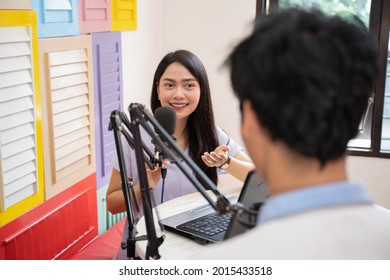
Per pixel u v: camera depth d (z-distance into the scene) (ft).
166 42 9.84
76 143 6.52
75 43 6.34
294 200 1.57
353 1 9.19
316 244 1.46
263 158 1.77
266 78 1.64
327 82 1.59
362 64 1.66
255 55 1.67
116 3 7.52
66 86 6.13
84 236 6.84
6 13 4.85
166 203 5.27
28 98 5.32
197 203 5.25
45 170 5.79
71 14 6.21
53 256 6.03
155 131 3.02
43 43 5.65
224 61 1.91
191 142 5.91
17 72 5.11
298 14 1.73
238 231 3.14
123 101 8.13
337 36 1.66
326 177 1.66
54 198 6.06
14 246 5.20
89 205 6.99
